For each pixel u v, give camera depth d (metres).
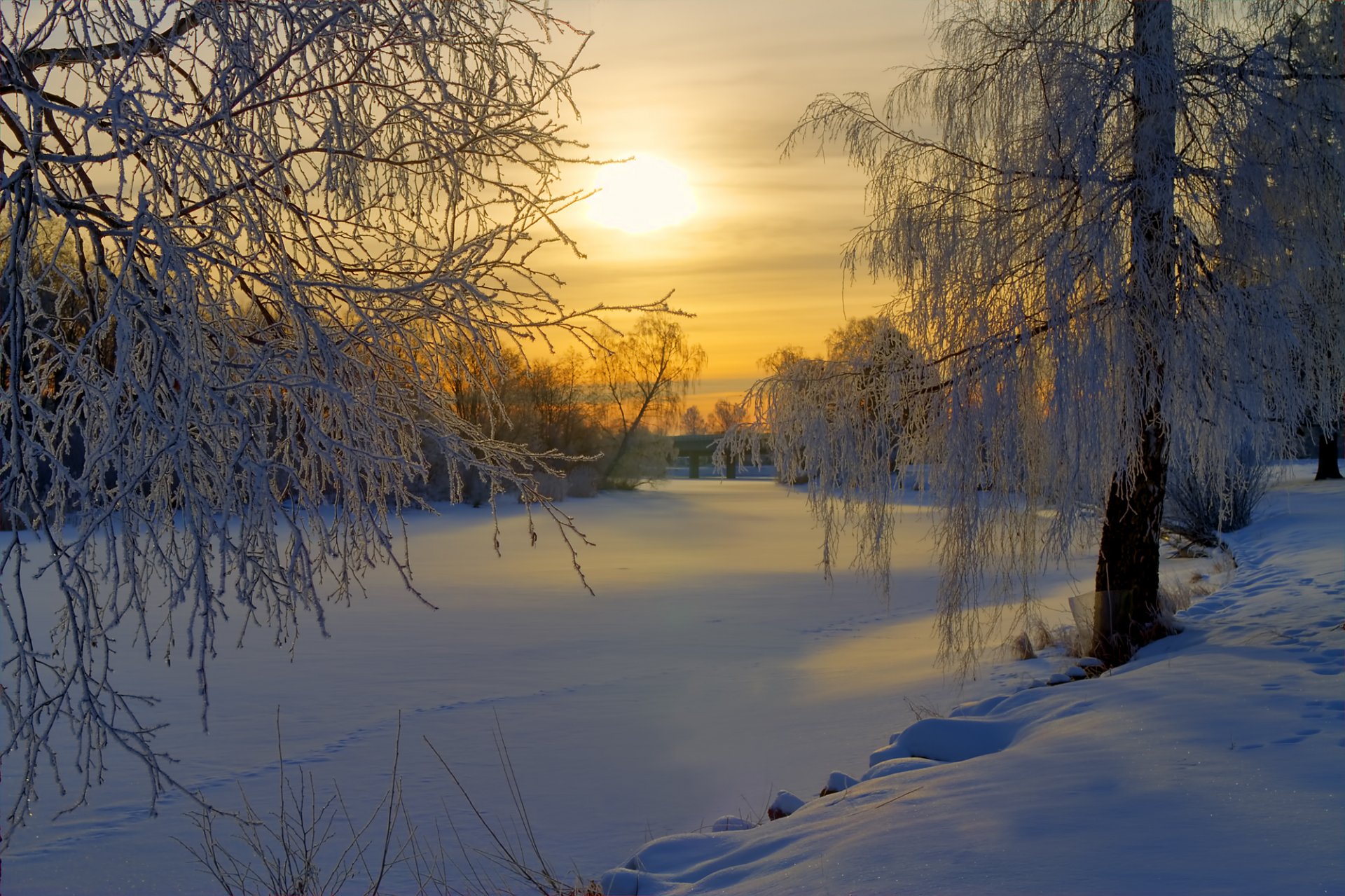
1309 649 9.16
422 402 3.68
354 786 8.91
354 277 3.65
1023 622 15.78
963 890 3.83
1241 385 9.59
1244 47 9.98
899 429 10.97
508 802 8.34
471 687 13.38
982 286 10.24
